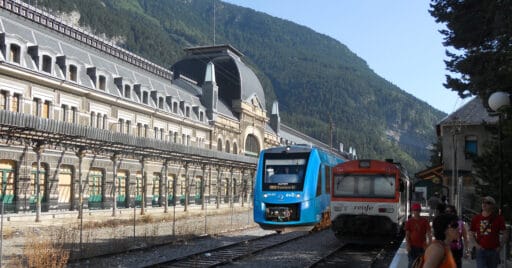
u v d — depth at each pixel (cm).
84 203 4059
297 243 2330
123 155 4400
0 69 3338
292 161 2347
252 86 7856
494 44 1931
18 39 3559
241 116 7381
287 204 2248
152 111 5188
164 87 5862
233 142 7150
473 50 2000
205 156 4666
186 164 4781
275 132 9181
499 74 1641
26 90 3591
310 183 2292
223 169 6575
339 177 2150
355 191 2108
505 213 1655
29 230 2511
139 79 5394
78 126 3225
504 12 1648
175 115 5638
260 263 1692
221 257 1814
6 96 3416
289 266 1634
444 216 606
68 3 16038
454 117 4047
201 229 2827
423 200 6100
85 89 4169
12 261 1585
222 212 4656
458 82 2111
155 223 3291
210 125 6494
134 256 1836
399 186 2077
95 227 2841
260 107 8081
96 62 4700
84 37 4656
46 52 3822
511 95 1466
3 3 3719
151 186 5062
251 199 6481
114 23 18025
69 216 3562
